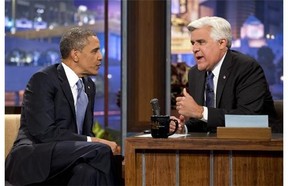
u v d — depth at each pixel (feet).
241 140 9.50
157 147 9.65
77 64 12.50
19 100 28.37
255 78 13.02
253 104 12.69
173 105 23.93
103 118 28.37
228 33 13.16
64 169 11.04
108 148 10.99
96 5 27.94
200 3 25.17
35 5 28.40
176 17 24.84
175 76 24.26
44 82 11.93
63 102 12.09
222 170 9.73
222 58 13.38
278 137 10.43
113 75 28.12
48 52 28.55
